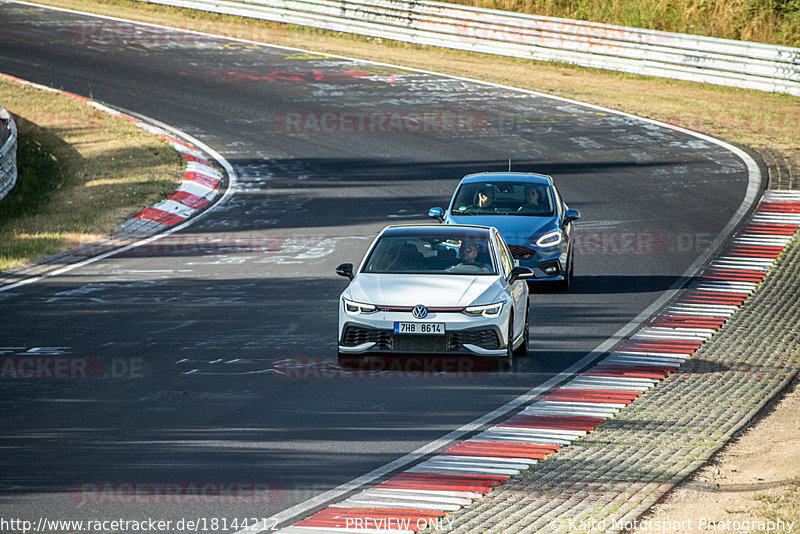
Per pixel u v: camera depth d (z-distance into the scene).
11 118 99.50
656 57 129.12
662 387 39.34
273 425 33.62
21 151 99.75
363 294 40.47
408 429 33.41
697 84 127.69
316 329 48.31
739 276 60.75
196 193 85.62
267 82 127.31
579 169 92.31
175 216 78.94
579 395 37.97
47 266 63.44
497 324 39.66
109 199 82.62
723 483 28.30
